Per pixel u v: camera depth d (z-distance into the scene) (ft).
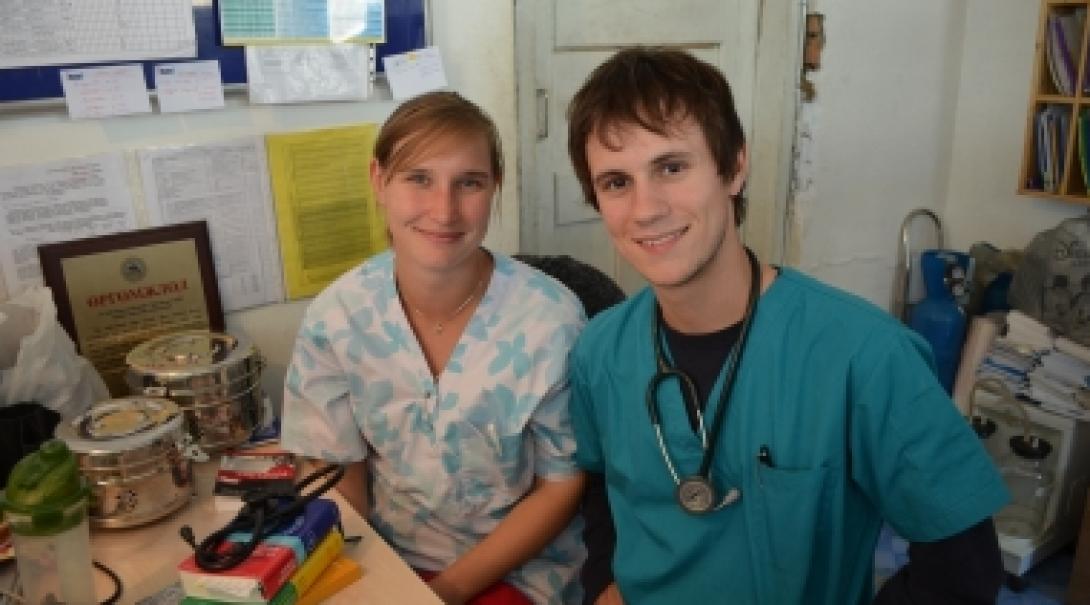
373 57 5.58
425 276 4.07
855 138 8.96
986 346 8.40
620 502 3.83
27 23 4.46
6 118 4.53
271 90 5.26
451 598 4.00
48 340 4.29
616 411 3.75
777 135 8.37
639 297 3.85
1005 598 6.99
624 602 3.84
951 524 3.05
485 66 6.19
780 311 3.33
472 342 4.21
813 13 8.12
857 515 3.37
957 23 9.45
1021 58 9.09
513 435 4.13
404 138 4.00
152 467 3.72
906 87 9.23
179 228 5.12
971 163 9.78
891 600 3.26
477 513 4.36
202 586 3.10
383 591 3.35
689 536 3.46
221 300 5.41
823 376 3.19
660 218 3.07
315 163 5.54
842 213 9.18
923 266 9.18
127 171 4.93
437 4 5.84
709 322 3.39
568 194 7.37
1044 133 8.54
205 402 4.43
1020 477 7.38
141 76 4.83
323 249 5.70
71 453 3.20
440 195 3.98
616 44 7.29
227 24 5.04
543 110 6.93
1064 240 7.93
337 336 4.32
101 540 3.67
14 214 4.65
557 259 5.49
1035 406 7.37
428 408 4.20
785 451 3.22
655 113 2.96
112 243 4.92
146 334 5.14
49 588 3.12
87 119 4.76
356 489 4.51
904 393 3.06
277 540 3.26
